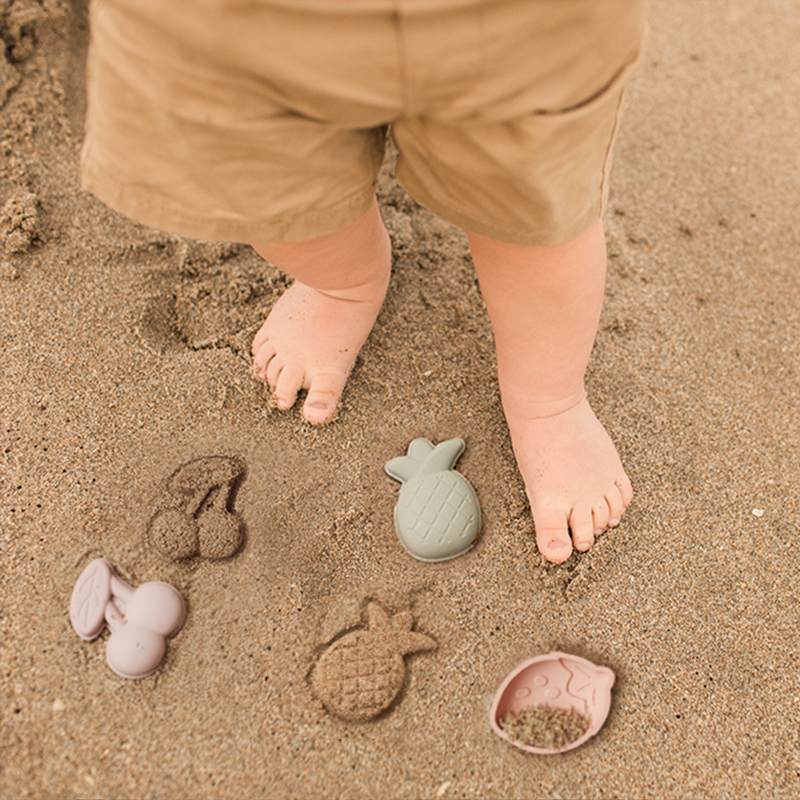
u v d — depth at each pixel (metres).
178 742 1.18
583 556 1.36
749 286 1.69
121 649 1.21
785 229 1.78
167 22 0.82
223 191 0.98
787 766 1.20
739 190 1.83
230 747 1.18
